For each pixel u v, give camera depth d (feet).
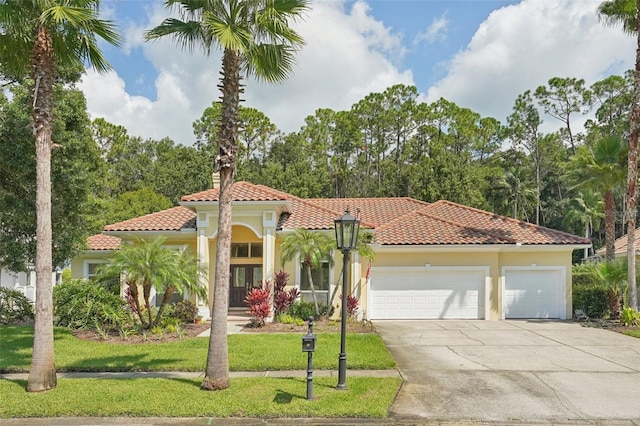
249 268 76.23
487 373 36.27
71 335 51.70
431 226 72.95
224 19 32.09
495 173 174.70
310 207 75.46
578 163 73.05
